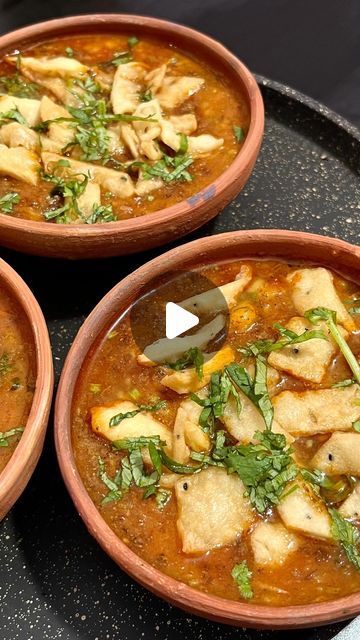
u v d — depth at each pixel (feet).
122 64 1.68
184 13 1.98
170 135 1.54
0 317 1.32
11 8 1.99
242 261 1.39
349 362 1.27
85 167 1.51
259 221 1.59
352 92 1.86
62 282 1.51
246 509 1.17
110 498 1.19
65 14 1.98
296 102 1.71
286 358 1.28
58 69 1.66
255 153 1.47
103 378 1.29
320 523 1.15
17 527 1.29
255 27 1.96
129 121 1.57
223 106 1.61
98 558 1.26
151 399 1.28
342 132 1.67
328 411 1.23
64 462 1.17
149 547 1.16
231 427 1.23
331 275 1.36
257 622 1.07
